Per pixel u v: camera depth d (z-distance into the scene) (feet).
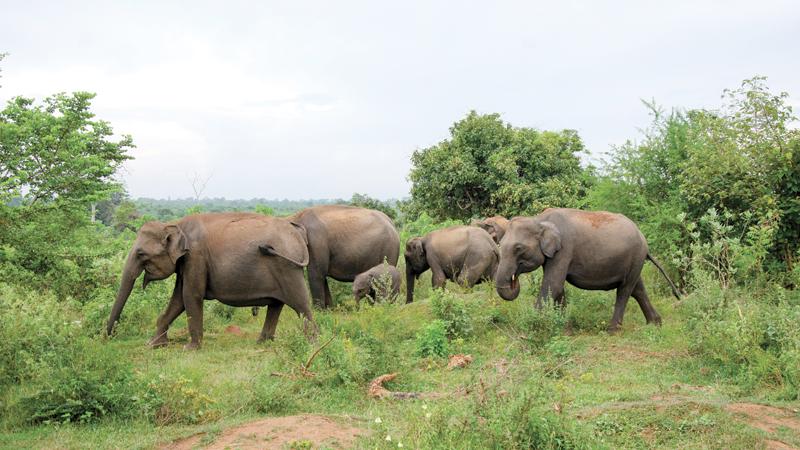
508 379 23.40
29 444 21.09
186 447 20.71
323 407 25.08
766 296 37.88
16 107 43.34
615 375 29.01
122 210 100.37
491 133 106.63
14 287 35.45
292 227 38.34
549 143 117.70
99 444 21.08
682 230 48.49
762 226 40.47
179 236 36.73
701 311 33.24
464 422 19.72
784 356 27.35
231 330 42.47
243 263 36.63
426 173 108.99
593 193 58.44
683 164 48.19
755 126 44.80
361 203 121.90
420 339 33.65
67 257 42.60
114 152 49.52
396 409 24.45
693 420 22.06
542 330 33.42
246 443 20.56
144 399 23.98
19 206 40.91
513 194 98.78
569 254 39.04
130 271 37.11
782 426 22.04
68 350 25.45
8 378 26.53
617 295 39.52
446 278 55.72
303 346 30.01
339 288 53.42
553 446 19.57
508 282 39.86
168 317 37.88
